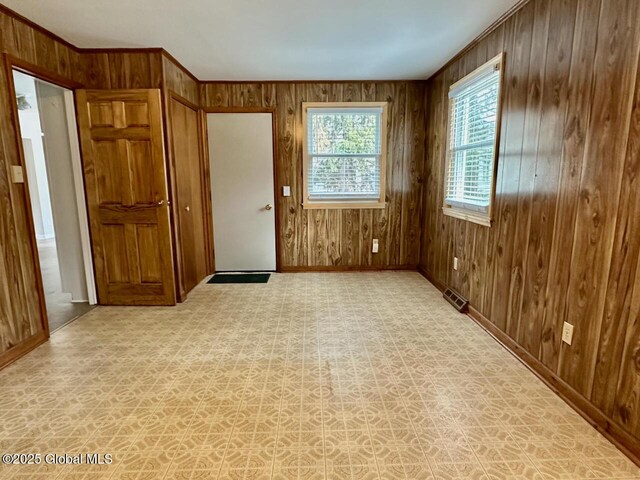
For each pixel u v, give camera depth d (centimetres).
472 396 204
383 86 433
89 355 253
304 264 469
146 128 320
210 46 314
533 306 231
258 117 436
